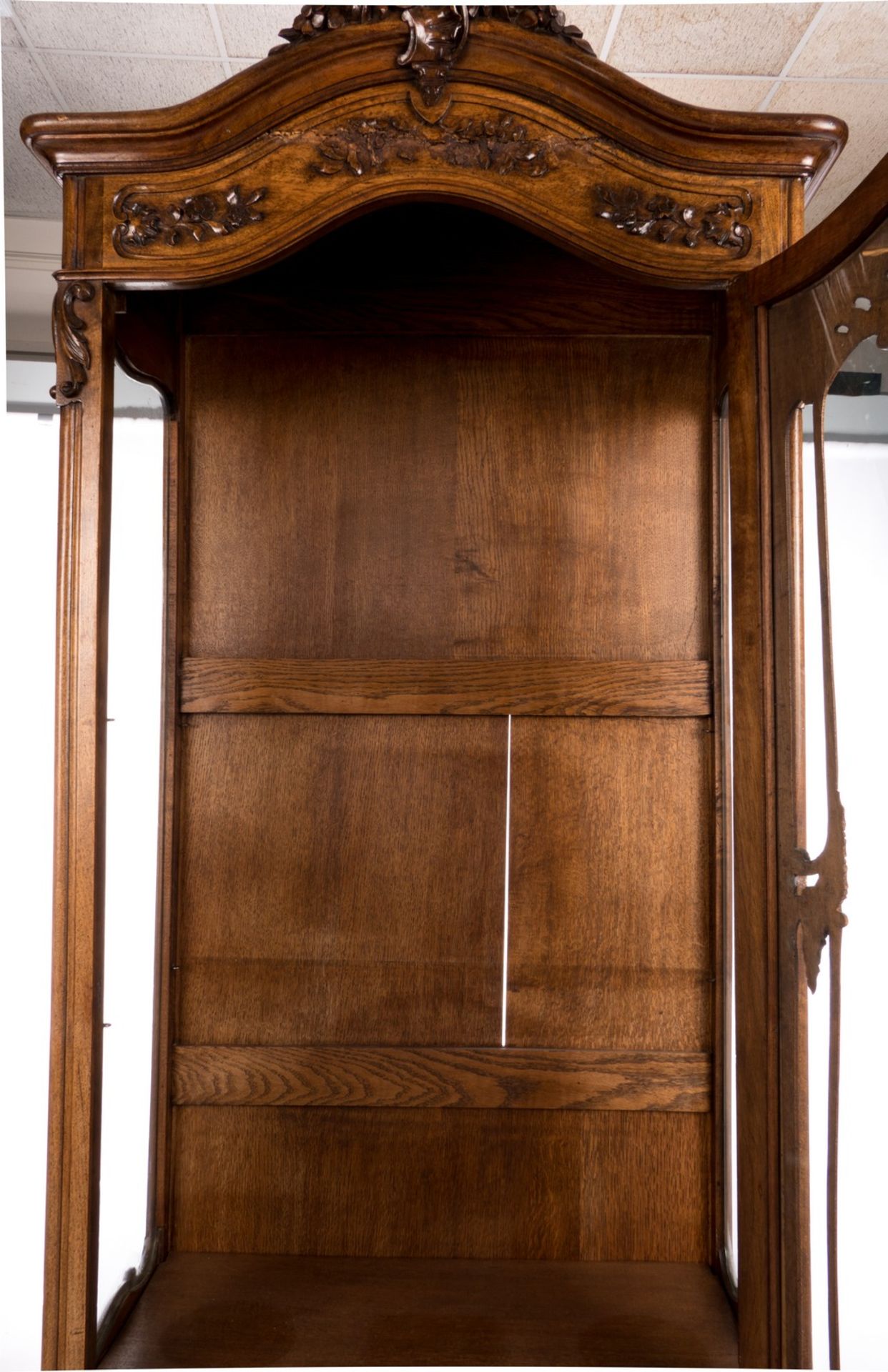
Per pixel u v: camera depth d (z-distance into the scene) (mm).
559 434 2471
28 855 2746
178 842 2414
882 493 1484
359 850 2426
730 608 2371
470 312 2461
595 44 2217
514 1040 2402
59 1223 1747
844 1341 1549
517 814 2428
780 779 1771
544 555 2465
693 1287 2248
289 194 1799
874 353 1506
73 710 1787
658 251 1812
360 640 2459
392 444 2473
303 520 2463
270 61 1737
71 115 1771
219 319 2461
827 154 1796
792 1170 1703
